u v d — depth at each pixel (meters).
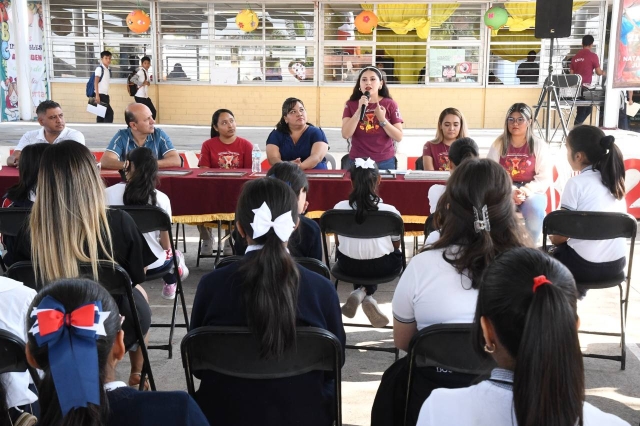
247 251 1.90
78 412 1.13
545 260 1.17
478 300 1.21
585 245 3.36
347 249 3.65
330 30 14.29
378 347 3.49
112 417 1.28
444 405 1.21
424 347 1.88
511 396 1.16
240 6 14.27
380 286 4.91
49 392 1.19
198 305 1.93
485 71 14.13
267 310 1.77
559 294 1.07
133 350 3.05
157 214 3.41
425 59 14.26
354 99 5.62
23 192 3.33
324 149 5.26
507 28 13.92
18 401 1.96
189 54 14.54
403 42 14.21
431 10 13.95
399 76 14.41
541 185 4.68
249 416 1.89
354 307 3.68
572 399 1.06
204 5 14.29
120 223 2.64
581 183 3.42
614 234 3.21
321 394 1.95
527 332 1.07
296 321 1.90
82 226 2.36
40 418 1.20
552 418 1.05
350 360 3.53
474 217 1.94
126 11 14.41
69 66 14.73
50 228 2.33
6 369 1.78
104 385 1.25
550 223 3.28
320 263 2.63
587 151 3.43
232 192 4.70
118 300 2.61
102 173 4.89
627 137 8.62
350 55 14.36
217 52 14.51
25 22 14.20
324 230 3.59
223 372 1.87
